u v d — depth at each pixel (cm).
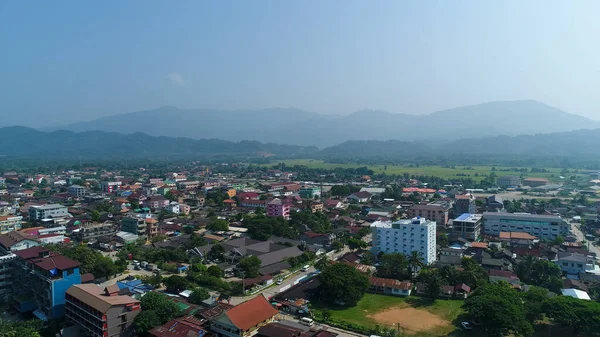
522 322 10556
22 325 10612
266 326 10331
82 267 14438
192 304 12462
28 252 13112
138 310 10869
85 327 10762
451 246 19862
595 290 13738
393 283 14288
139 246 19500
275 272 16138
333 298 13138
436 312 12588
